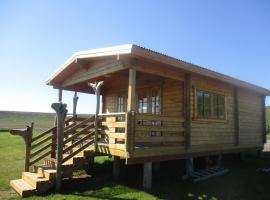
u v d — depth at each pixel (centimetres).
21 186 754
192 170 987
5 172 973
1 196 720
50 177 759
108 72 906
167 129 889
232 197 780
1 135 2325
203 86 1092
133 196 748
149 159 827
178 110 1039
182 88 1031
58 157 771
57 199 693
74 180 884
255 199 766
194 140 1015
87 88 1303
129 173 994
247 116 1388
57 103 779
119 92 1360
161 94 1125
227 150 1195
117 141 896
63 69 1098
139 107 1244
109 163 1141
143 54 764
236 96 1292
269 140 2575
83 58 966
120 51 770
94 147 902
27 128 881
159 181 916
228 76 1126
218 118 1169
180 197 764
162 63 841
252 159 1388
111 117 866
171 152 898
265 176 1017
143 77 1104
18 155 1330
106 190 790
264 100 1545
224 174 1045
